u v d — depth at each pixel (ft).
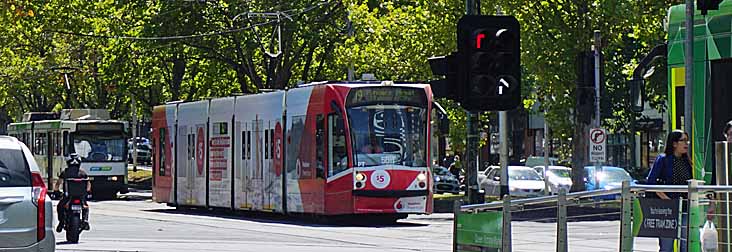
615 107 430.20
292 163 260.21
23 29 455.63
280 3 403.34
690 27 144.66
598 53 290.76
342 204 242.58
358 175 240.12
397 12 375.04
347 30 403.54
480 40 144.66
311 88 253.85
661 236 104.01
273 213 285.43
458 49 146.41
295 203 258.98
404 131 245.24
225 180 292.81
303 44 414.00
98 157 406.00
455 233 124.26
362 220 268.82
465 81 144.97
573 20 313.94
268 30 414.62
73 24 443.73
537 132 599.16
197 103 310.86
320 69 427.33
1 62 524.11
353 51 382.22
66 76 536.01
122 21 445.78
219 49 415.64
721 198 99.30
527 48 315.58
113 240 206.28
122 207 347.36
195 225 250.78
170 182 325.21
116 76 472.44
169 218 279.49
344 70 443.32
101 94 548.72
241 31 404.98
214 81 465.06
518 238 113.70
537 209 114.21
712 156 139.64
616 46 331.98
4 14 279.49
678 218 102.89
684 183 125.29
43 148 431.43
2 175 119.34
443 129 245.24
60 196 203.82
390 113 244.83
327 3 402.31
